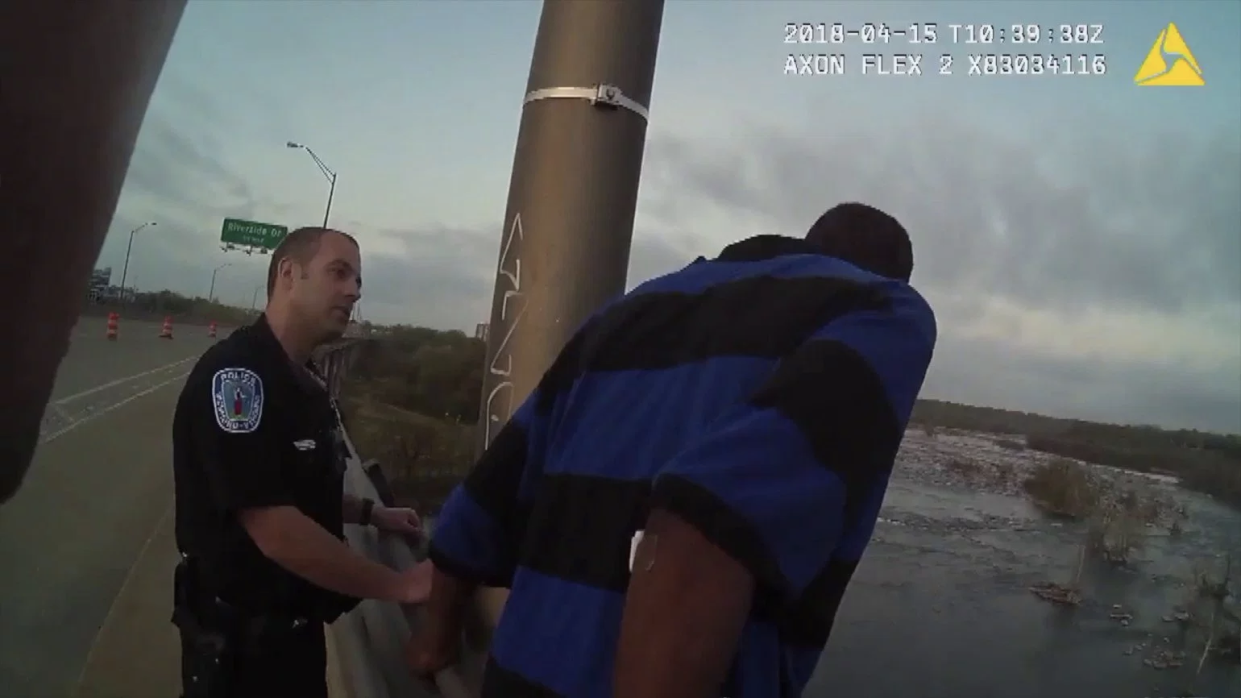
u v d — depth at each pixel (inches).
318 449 82.7
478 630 65.7
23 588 188.5
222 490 74.8
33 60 28.0
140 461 339.3
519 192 73.1
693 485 31.7
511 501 53.2
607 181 71.3
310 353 89.0
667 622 31.4
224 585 78.4
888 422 35.5
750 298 41.4
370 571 75.4
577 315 71.2
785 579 32.2
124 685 153.9
